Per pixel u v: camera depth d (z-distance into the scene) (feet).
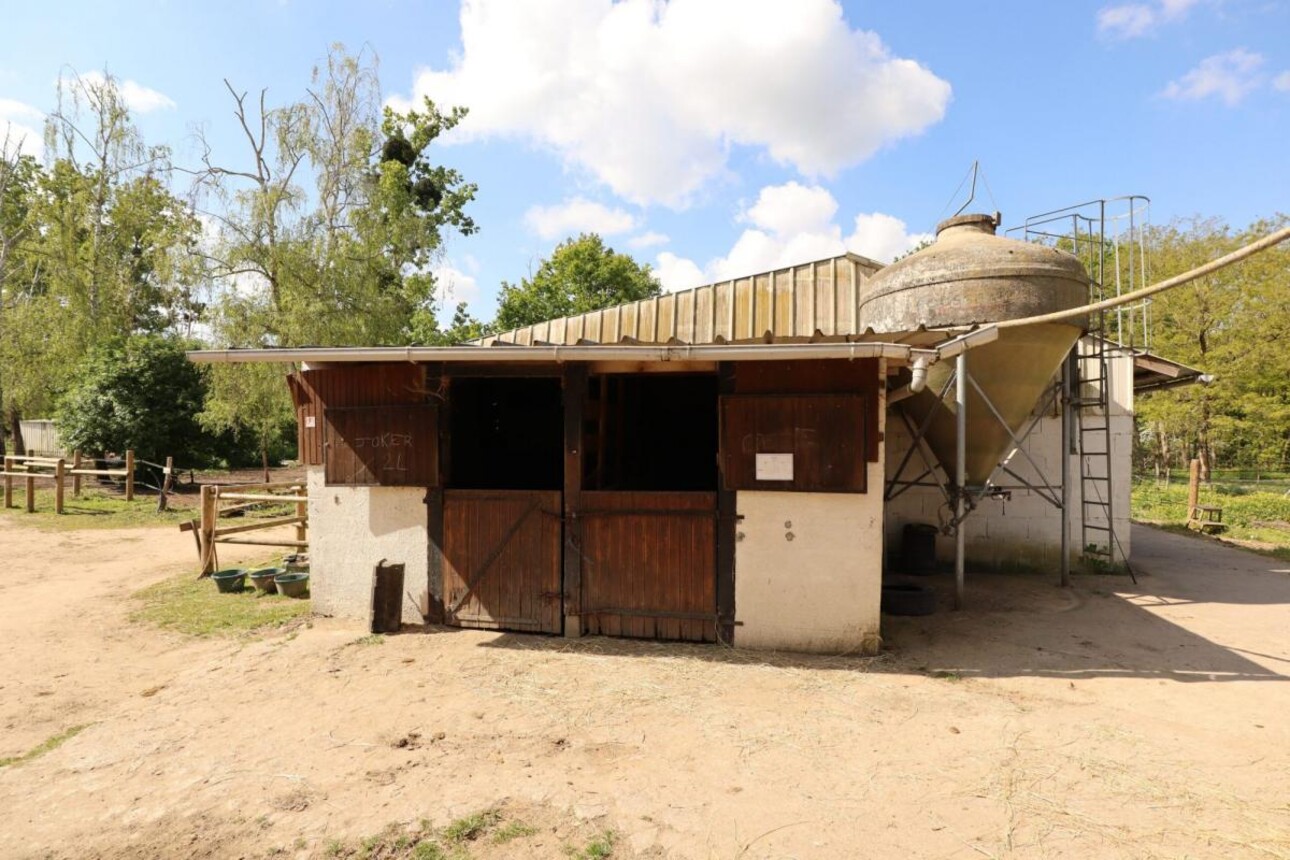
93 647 19.27
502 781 11.43
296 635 19.84
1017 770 11.77
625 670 16.85
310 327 53.42
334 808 10.64
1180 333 74.64
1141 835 9.85
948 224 27.84
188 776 11.73
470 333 89.71
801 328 33.37
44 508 48.03
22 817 10.53
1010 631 20.74
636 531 19.25
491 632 19.99
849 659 17.69
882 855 9.39
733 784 11.32
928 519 31.24
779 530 18.33
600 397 23.34
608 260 101.09
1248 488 71.61
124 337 67.92
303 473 74.74
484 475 27.71
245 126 57.67
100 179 73.20
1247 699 15.16
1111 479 29.37
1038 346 23.32
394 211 64.75
